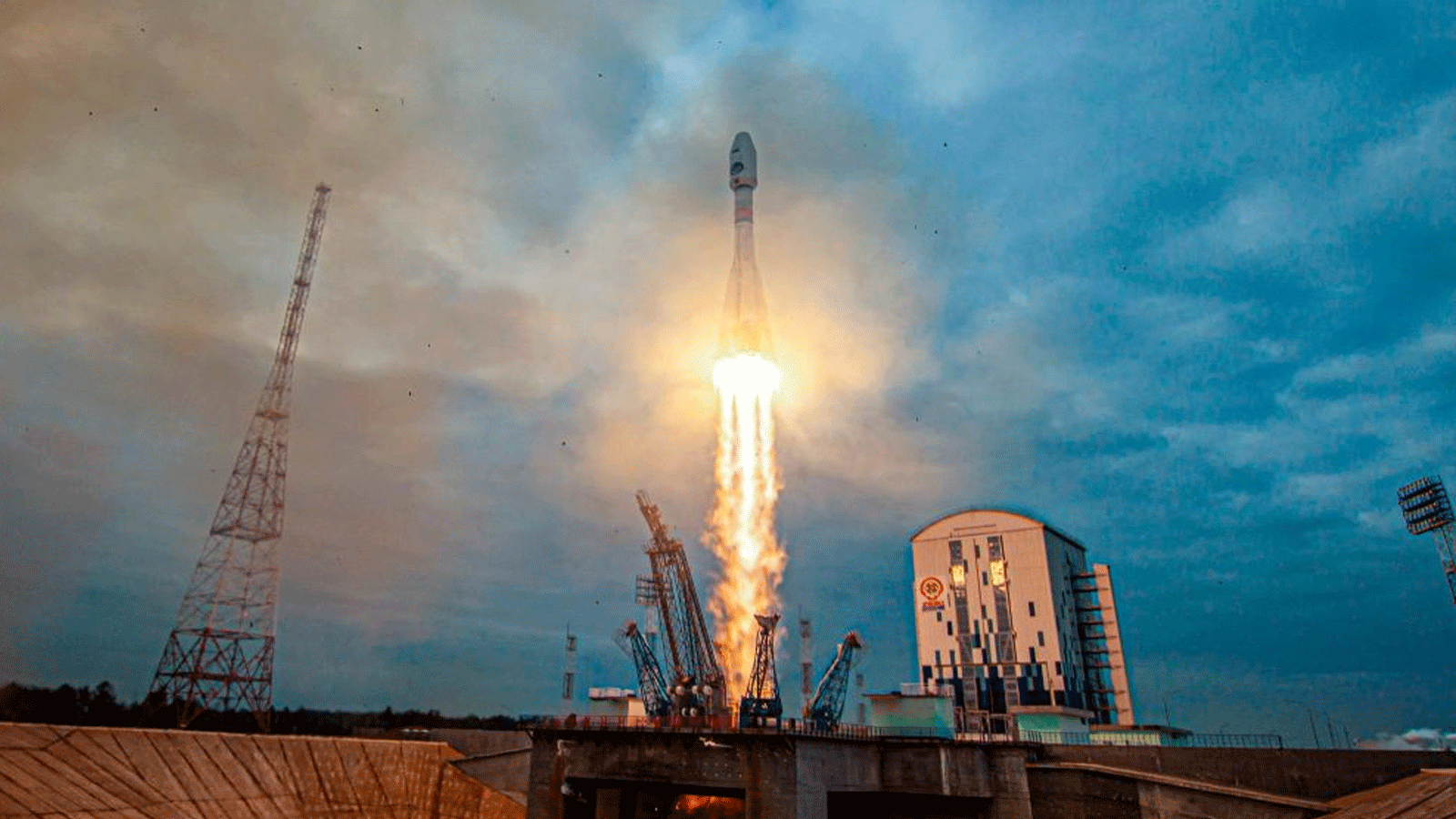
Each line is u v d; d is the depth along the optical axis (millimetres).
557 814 62281
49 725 58969
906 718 73125
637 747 60812
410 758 82000
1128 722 117438
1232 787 56500
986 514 120562
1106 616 124000
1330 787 59031
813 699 72000
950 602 117750
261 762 69875
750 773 56031
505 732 95875
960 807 64188
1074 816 60906
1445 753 57875
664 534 88688
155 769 61594
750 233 97500
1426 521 89375
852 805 67438
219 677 99750
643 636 79062
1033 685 109875
